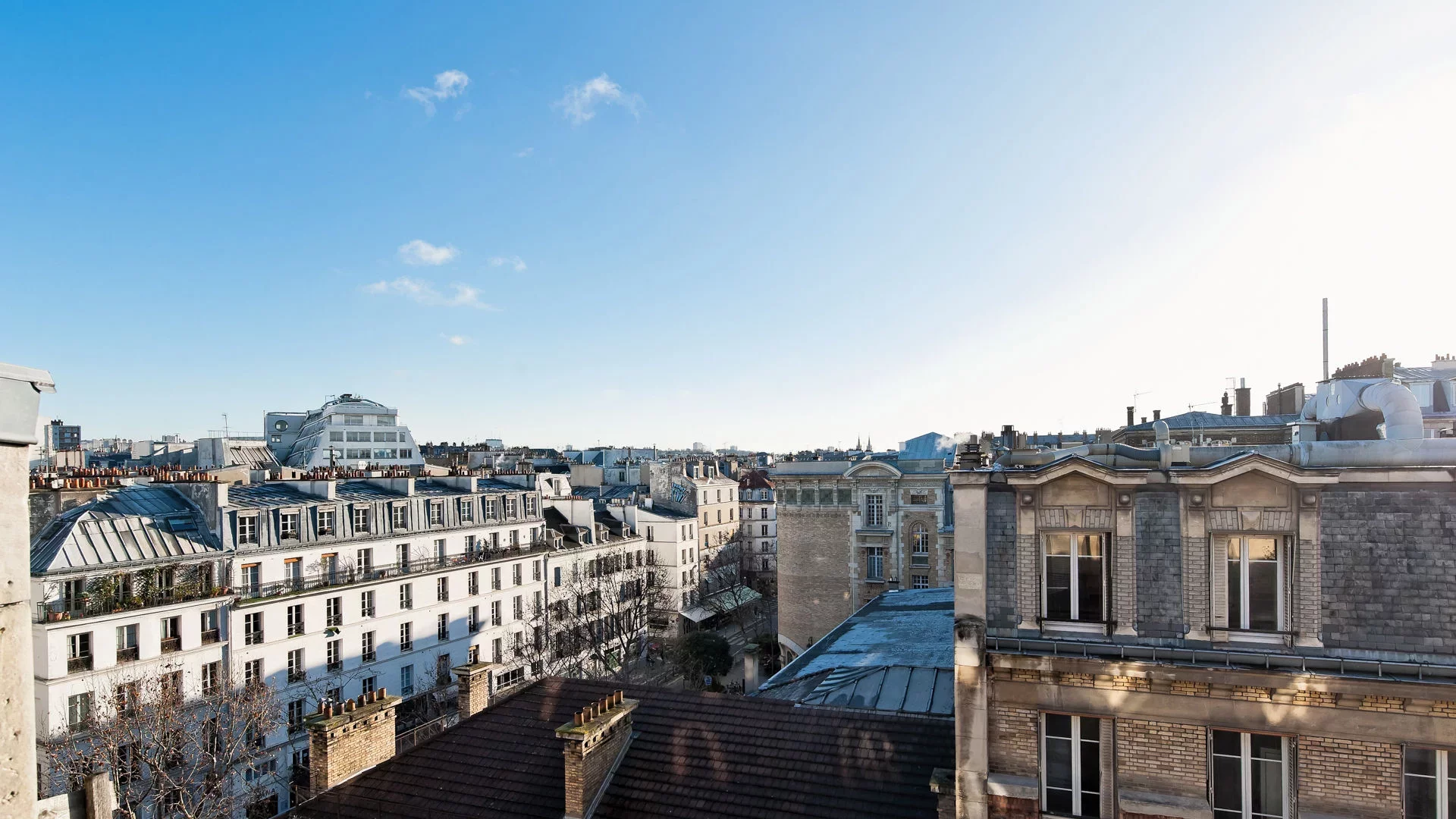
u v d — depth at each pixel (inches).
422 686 2142.0
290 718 1791.3
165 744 1355.8
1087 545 561.0
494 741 751.7
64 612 1435.8
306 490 2059.5
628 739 719.1
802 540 2415.1
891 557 2306.8
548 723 766.5
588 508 3034.0
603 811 644.7
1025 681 557.0
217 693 1579.7
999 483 578.9
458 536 2337.6
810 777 649.6
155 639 1553.9
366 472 2365.9
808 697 877.2
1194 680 514.0
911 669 903.7
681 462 5137.8
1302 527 508.4
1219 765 518.3
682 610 3469.5
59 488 1628.9
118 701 1444.4
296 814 697.0
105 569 1502.2
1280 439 1800.0
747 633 3417.8
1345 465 512.1
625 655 2797.7
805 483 2416.3
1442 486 490.3
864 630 1242.0
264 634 1759.4
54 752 1325.0
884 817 598.5
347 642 1945.1
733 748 695.1
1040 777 553.3
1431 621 486.3
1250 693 506.9
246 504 1852.9
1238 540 527.8
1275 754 509.4
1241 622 525.3
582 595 2758.4
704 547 3882.9
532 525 2625.5
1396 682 471.5
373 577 2033.7
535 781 688.4
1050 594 568.4
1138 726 531.2
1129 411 2250.2
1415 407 597.3
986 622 570.9
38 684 1393.9
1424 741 472.7
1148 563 542.9
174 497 1802.4
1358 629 497.7
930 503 2282.2
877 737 683.4
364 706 773.9
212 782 1430.9
